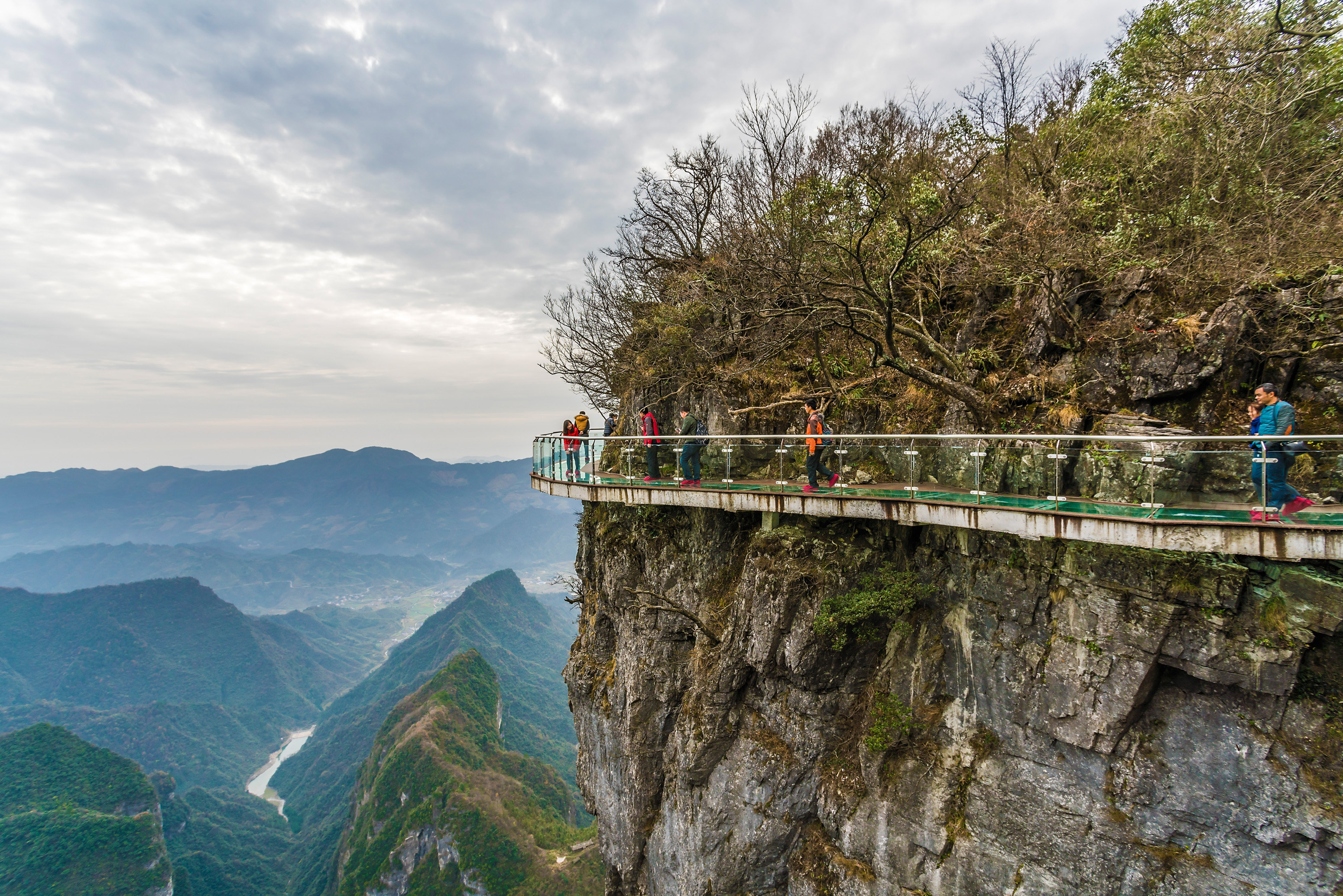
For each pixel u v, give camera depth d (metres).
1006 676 13.08
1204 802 10.77
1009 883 12.80
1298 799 9.90
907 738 14.60
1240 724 10.53
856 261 16.52
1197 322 12.79
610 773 22.66
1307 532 8.91
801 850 16.47
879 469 13.97
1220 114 14.82
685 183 27.30
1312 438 8.74
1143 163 16.34
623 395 29.67
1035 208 15.27
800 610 15.26
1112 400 13.73
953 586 14.22
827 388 19.52
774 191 18.91
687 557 19.75
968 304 18.89
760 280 19.47
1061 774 12.32
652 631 19.98
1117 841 11.56
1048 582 12.52
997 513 11.75
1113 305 14.42
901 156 19.73
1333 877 9.63
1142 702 11.39
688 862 18.67
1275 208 13.48
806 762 16.02
